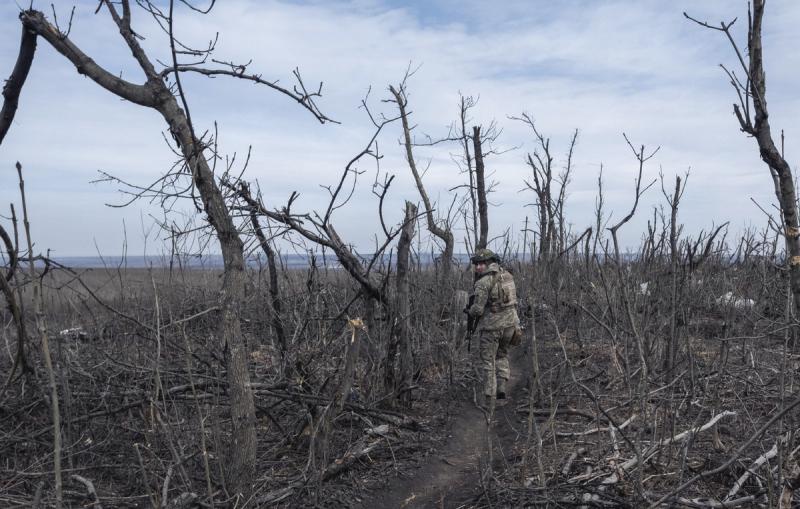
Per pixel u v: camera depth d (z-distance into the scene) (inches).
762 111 108.0
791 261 110.6
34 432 189.5
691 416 222.5
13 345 231.8
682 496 165.9
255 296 270.2
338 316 242.8
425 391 292.7
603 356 306.0
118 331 241.0
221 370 225.3
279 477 193.2
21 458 191.5
